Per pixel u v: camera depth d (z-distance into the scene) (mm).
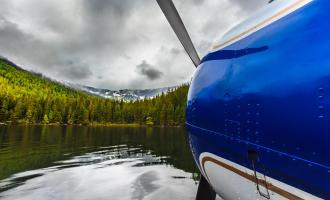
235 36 2594
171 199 10891
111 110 146625
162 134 69438
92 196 11422
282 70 1871
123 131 79938
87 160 22500
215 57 2801
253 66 2170
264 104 1964
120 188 12758
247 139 2143
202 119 2768
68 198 11148
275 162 1888
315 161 1593
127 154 27172
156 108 150875
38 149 29266
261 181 2115
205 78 2834
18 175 15969
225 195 2934
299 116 1684
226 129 2396
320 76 1603
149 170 17797
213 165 2785
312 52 1698
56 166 19328
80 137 49688
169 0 3779
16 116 115500
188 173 16750
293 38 1875
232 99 2326
